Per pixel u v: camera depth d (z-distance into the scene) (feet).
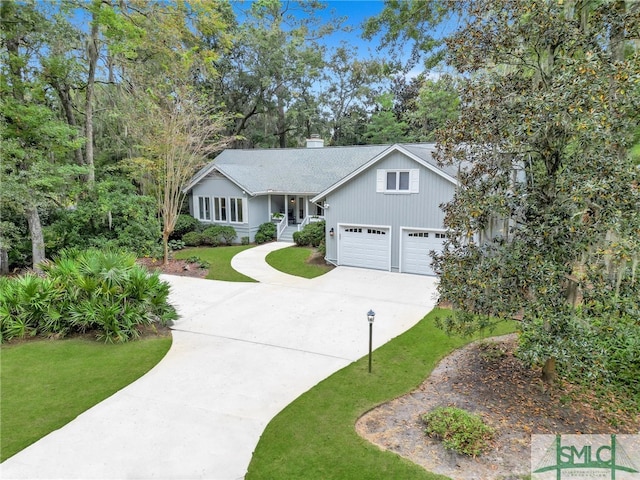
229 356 26.76
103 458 16.69
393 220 49.67
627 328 18.06
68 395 21.76
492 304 19.19
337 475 15.55
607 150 16.49
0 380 23.41
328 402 20.92
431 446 17.15
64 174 50.08
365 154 78.74
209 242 72.79
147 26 58.23
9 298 29.94
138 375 24.11
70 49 53.42
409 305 37.70
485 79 19.72
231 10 90.22
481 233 20.40
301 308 37.01
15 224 52.19
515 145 17.33
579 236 17.03
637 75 15.46
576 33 17.69
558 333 17.92
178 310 36.32
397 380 23.22
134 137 59.36
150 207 60.44
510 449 16.80
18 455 16.83
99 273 31.30
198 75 87.51
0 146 42.04
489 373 23.59
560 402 20.35
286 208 77.05
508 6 18.42
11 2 43.52
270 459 16.58
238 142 106.32
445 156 21.06
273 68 97.91
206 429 18.66
